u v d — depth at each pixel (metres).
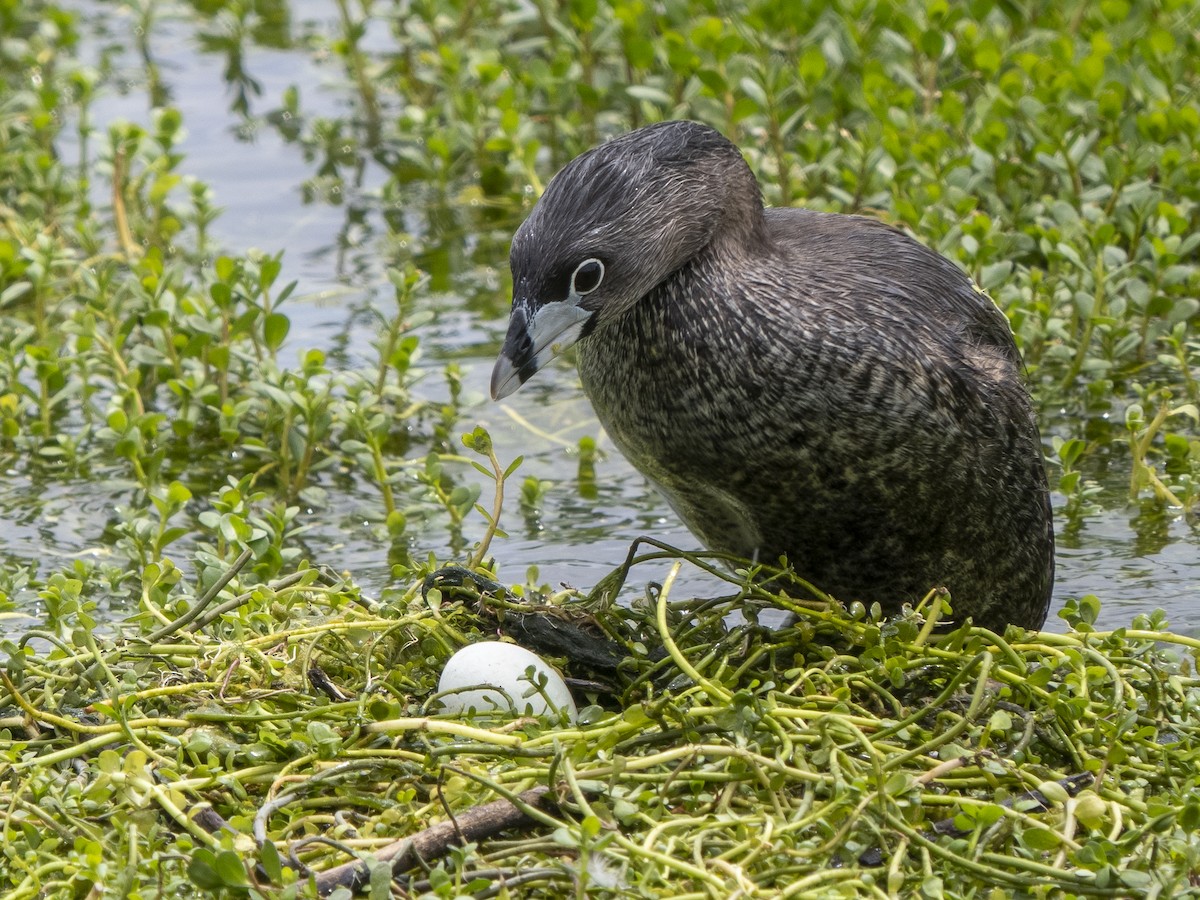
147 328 14.30
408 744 8.48
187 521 12.63
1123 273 13.86
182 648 9.34
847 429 9.40
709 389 9.47
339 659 9.40
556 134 17.61
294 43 21.36
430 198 17.58
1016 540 10.12
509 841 7.79
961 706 8.97
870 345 9.38
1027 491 10.08
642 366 9.62
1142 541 11.85
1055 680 9.23
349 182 18.05
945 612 9.41
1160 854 7.74
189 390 13.38
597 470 13.23
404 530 12.38
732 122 15.57
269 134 19.14
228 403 13.04
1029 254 14.95
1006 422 9.85
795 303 9.45
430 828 7.71
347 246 16.75
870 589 10.09
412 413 13.88
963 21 17.02
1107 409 13.38
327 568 10.35
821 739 8.22
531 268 9.34
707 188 9.48
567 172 9.45
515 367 9.36
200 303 14.45
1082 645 9.03
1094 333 13.93
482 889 7.37
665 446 9.76
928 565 9.96
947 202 14.37
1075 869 7.58
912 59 16.64
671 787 8.18
